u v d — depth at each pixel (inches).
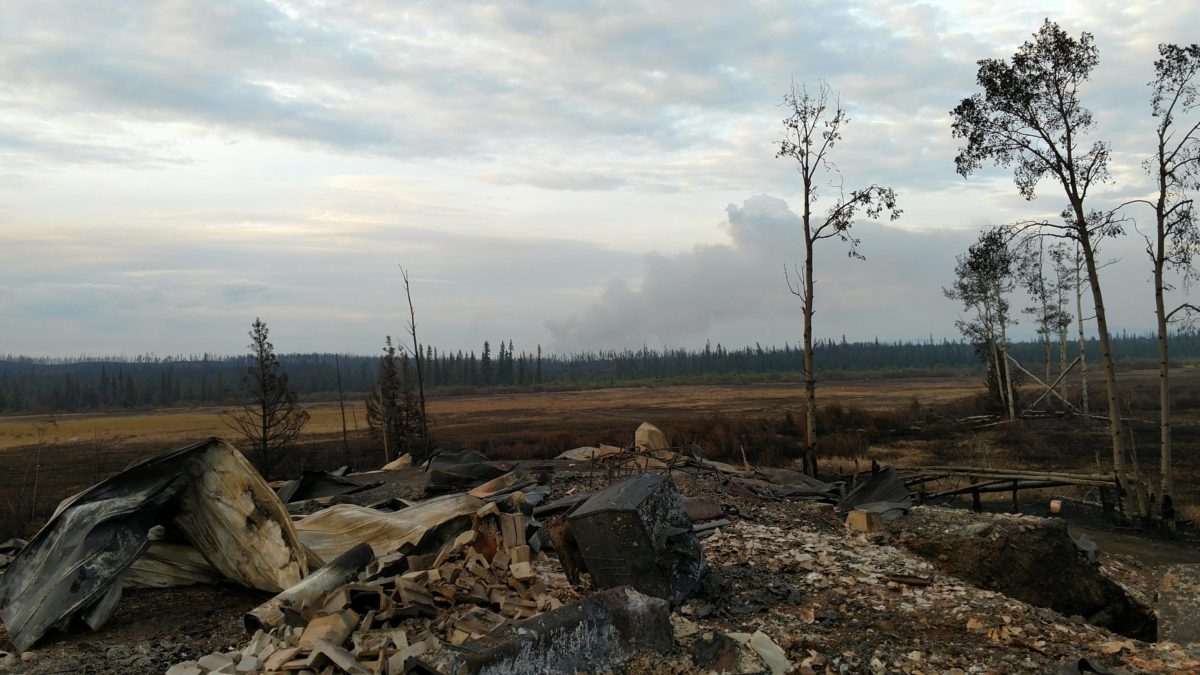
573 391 5290.4
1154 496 708.7
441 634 234.2
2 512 1079.0
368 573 277.6
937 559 398.6
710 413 2345.0
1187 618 258.5
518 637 211.3
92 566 259.3
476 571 273.9
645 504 278.2
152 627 264.5
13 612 256.5
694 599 292.0
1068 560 399.5
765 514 458.3
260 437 1264.8
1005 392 1753.2
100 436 2479.1
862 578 322.3
